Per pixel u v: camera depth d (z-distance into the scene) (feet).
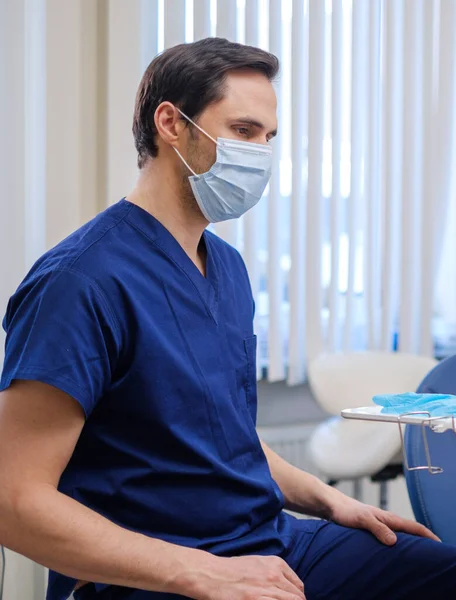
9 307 3.96
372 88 8.49
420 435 4.58
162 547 3.43
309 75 8.23
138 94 4.38
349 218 8.57
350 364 7.75
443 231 9.09
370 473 6.79
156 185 4.28
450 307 9.45
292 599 3.32
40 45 7.04
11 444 3.47
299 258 8.41
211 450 4.00
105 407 3.85
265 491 4.15
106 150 7.52
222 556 3.88
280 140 8.21
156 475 3.84
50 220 7.30
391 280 8.84
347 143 8.52
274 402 9.08
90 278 3.76
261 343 8.49
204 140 4.17
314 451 7.31
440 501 4.50
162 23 7.61
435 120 8.86
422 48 8.73
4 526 3.41
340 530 4.50
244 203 4.37
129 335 3.84
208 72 4.12
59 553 3.36
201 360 4.06
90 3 7.42
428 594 4.10
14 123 6.75
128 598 3.72
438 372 4.66
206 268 4.41
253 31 7.91
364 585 4.20
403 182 8.79
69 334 3.59
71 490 3.84
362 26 8.43
